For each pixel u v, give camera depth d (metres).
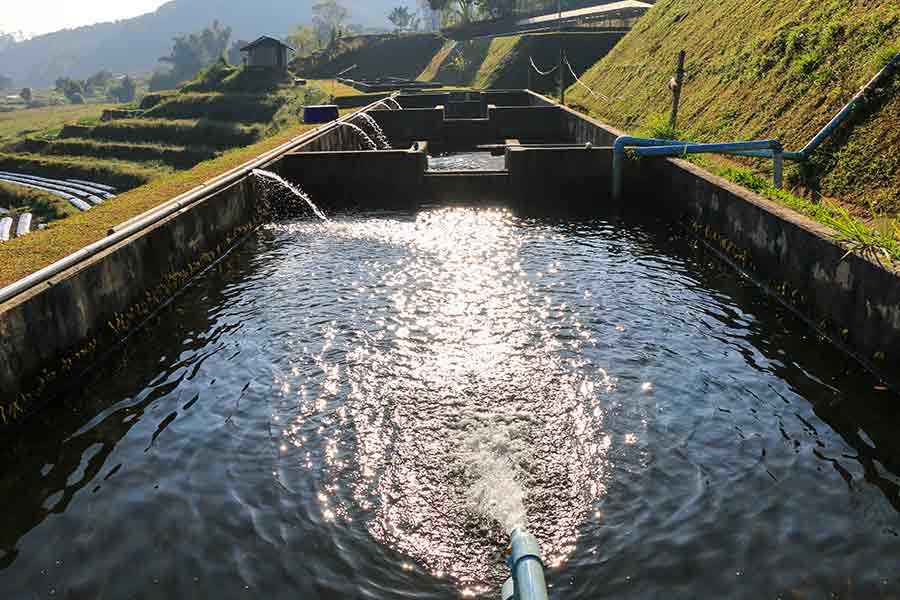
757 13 23.78
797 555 6.01
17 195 58.31
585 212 19.41
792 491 6.87
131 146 67.69
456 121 35.94
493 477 7.22
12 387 8.49
